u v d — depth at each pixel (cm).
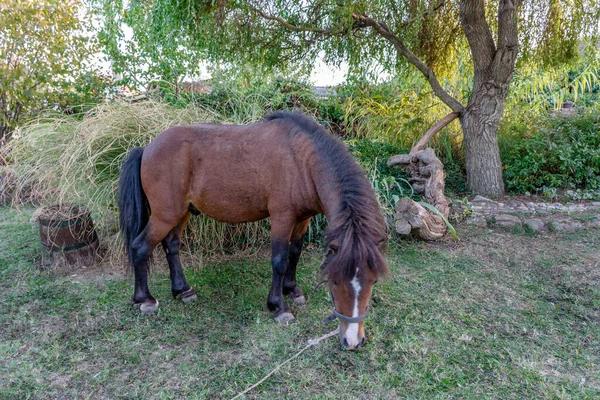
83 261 347
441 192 426
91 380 199
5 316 260
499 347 225
